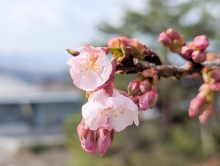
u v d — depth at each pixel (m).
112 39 1.87
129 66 1.90
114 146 13.54
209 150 14.47
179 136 14.46
